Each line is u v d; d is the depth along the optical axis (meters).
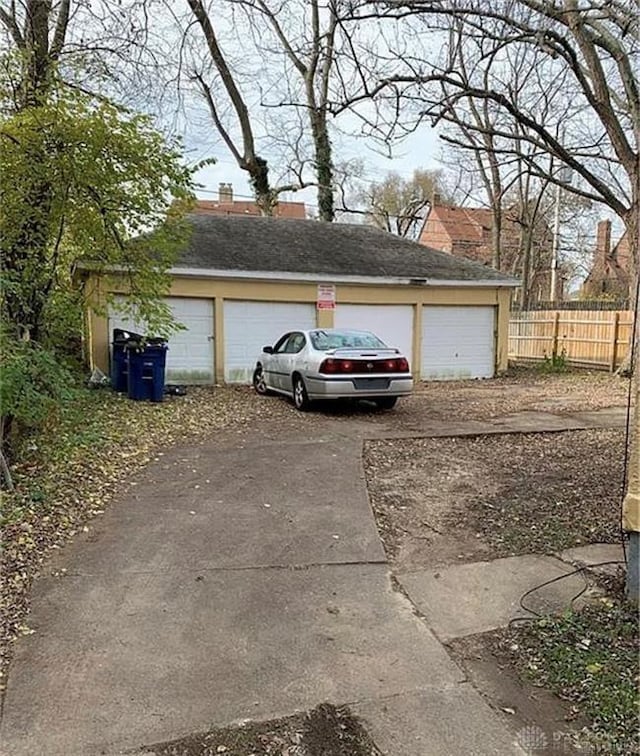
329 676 2.65
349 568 3.81
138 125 7.90
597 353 17.36
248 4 9.18
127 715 2.37
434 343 15.80
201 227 15.93
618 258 32.88
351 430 8.21
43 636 2.95
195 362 13.67
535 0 6.64
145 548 4.07
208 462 6.38
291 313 14.34
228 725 2.32
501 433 7.99
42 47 8.71
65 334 9.59
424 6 6.05
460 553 4.08
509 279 16.27
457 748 2.21
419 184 34.44
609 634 3.00
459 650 2.88
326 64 7.73
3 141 7.23
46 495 5.01
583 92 10.02
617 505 4.98
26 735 2.25
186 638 2.95
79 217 8.04
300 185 20.95
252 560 3.91
